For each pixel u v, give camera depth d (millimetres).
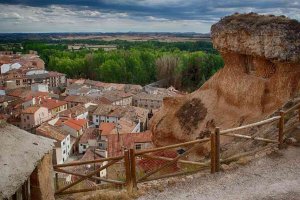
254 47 21906
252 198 9945
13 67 129875
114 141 43594
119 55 129750
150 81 117312
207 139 11406
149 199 10125
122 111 75375
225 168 11805
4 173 7457
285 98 20422
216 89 25578
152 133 28188
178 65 104750
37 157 8492
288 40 20375
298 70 20547
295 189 10336
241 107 22922
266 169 11680
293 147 13180
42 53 168875
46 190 9188
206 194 10297
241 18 23625
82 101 85062
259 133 16406
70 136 62094
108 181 10758
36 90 97375
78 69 128375
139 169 15672
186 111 26328
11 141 8398
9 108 78438
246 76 23375
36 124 68500
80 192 10805
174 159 11086
